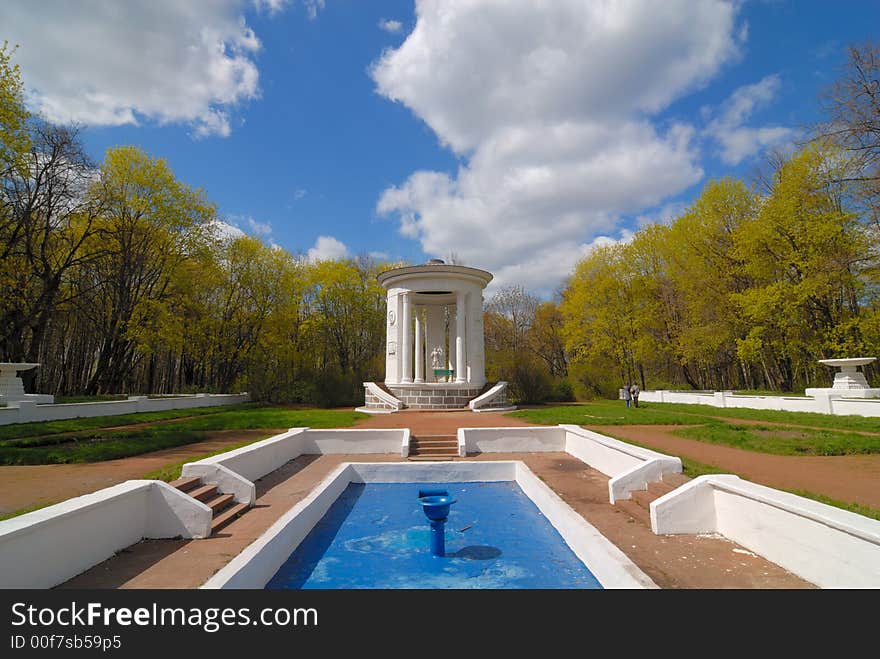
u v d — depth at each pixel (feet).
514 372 117.39
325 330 149.28
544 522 28.35
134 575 18.19
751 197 103.55
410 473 39.68
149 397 93.50
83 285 104.32
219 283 124.57
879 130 67.10
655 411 81.41
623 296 127.75
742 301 91.50
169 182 105.40
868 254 81.10
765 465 34.50
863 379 75.82
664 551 20.61
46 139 85.20
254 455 35.70
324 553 23.59
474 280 88.94
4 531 15.03
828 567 16.40
